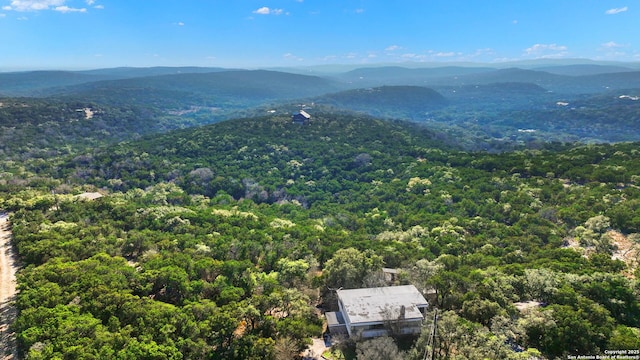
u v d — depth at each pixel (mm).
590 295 54125
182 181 159625
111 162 175875
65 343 44531
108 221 96250
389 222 113312
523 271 62375
